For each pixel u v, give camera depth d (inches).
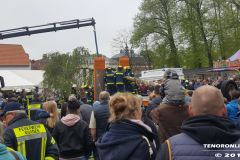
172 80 135.3
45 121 172.6
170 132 125.2
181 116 126.5
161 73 684.7
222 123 59.0
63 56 700.7
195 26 1185.4
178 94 130.1
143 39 1331.2
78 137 150.2
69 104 154.9
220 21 1104.8
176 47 1249.4
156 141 117.3
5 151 68.4
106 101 170.4
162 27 1284.4
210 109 63.7
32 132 114.0
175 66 1269.7
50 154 117.8
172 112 128.0
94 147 179.8
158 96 180.1
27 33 669.3
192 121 63.1
